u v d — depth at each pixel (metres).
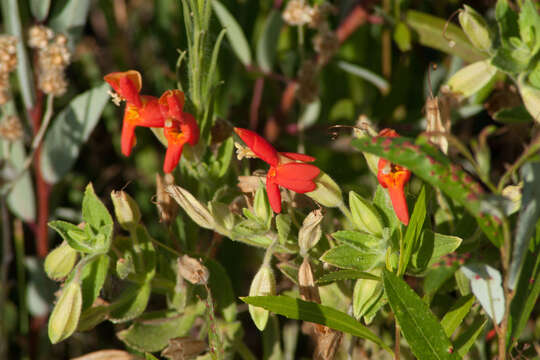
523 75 0.89
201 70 0.90
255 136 0.87
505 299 0.86
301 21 0.98
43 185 1.00
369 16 1.01
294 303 0.87
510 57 0.88
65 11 1.00
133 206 0.90
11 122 0.98
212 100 0.91
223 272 0.92
